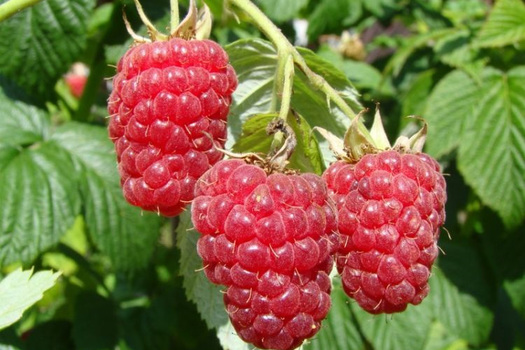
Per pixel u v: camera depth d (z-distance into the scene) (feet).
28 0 0.56
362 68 0.89
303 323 0.49
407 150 0.54
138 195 0.53
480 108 0.74
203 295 0.61
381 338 0.71
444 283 0.76
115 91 0.54
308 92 0.59
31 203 0.66
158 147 0.52
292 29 0.87
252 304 0.48
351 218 0.52
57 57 0.67
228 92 0.54
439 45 0.78
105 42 0.71
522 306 0.76
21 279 0.53
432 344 0.90
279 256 0.48
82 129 0.71
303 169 0.57
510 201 0.72
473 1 1.06
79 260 0.78
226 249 0.48
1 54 0.66
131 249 0.69
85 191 0.68
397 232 0.51
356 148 0.53
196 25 0.54
